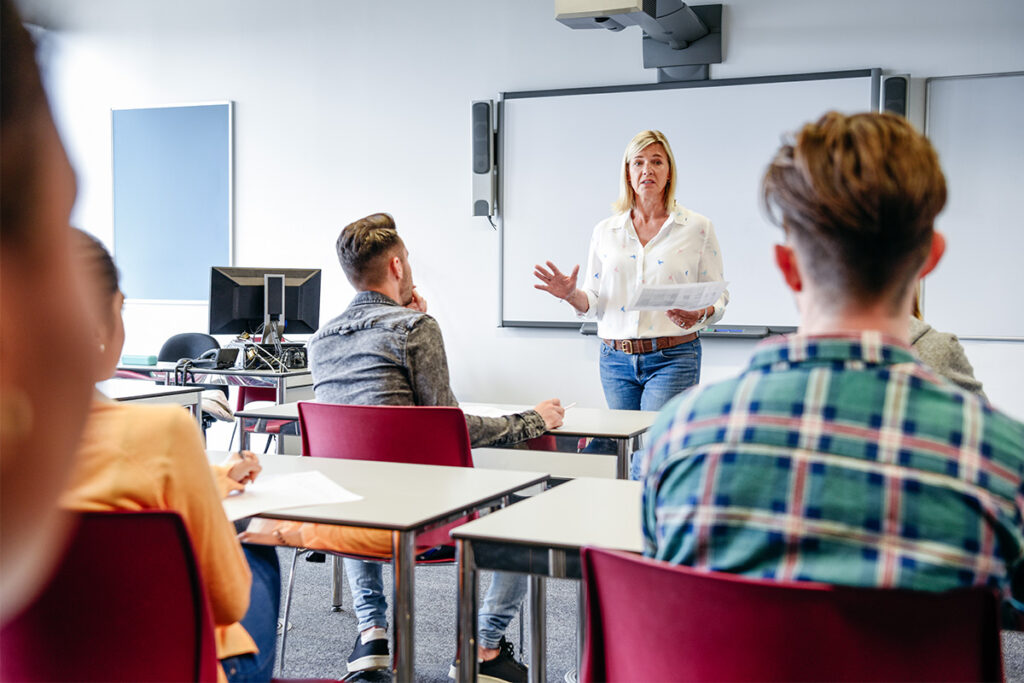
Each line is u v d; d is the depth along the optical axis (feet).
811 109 15.14
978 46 14.42
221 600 3.75
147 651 3.55
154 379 14.49
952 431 2.58
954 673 2.67
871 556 2.57
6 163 0.48
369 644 7.93
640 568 2.92
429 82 17.46
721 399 2.81
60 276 0.51
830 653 2.66
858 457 2.60
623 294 11.00
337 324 7.71
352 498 5.11
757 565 2.70
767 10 15.35
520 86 16.84
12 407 0.48
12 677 3.58
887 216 2.61
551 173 16.62
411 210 17.71
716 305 10.79
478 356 17.37
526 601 10.36
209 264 19.25
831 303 2.76
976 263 14.65
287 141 18.56
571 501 5.00
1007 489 2.56
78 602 3.48
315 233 18.45
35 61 0.48
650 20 13.80
